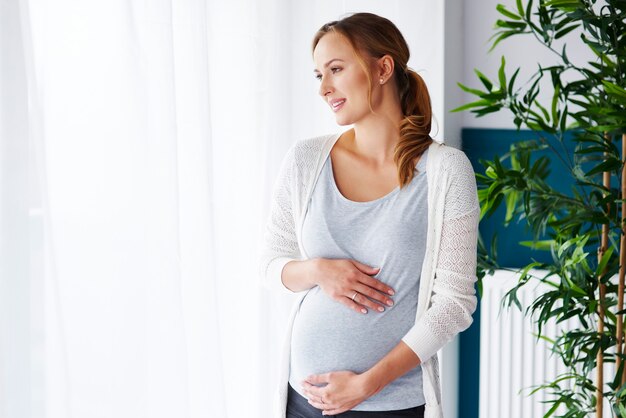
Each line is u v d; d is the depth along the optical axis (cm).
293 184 173
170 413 167
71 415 143
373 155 170
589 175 221
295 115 244
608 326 230
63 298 150
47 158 148
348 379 158
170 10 166
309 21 245
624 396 222
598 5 274
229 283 211
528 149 241
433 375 166
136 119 159
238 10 212
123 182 158
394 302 162
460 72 298
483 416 289
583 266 227
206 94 180
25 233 134
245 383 219
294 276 168
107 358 156
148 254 164
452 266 162
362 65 164
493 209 231
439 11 270
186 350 169
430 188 164
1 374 131
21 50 132
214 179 206
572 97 288
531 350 281
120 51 157
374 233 164
